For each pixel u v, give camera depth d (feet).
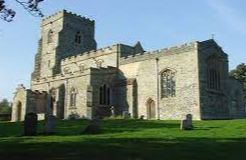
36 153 53.67
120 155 51.47
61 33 244.63
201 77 158.40
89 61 216.54
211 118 159.22
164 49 173.58
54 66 237.66
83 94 182.09
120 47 197.88
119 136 83.51
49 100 206.59
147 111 175.42
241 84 196.75
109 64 201.16
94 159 48.47
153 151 55.72
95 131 95.09
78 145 62.80
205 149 59.47
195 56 159.33
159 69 173.68
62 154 52.65
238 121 120.57
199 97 155.02
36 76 252.83
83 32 259.19
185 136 82.74
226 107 171.53
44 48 254.68
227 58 178.91
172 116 163.94
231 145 65.26
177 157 50.80
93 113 176.35
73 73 192.34
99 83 183.01
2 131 105.40
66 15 249.55
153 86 174.70
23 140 75.61
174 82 166.81
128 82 182.70
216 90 167.63
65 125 123.75
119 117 168.66
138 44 208.95
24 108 201.77
